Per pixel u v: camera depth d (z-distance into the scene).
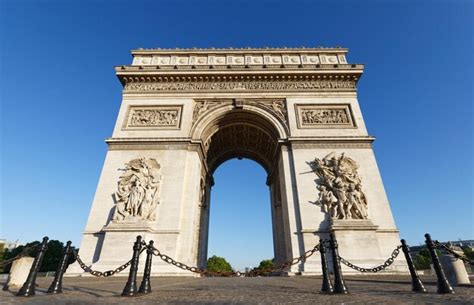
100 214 36.50
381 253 33.84
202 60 52.03
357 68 47.91
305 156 41.31
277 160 47.53
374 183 38.72
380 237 34.84
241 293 14.21
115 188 38.41
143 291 14.53
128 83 48.81
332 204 36.50
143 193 36.78
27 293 13.66
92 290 16.78
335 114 45.53
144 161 39.69
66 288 17.81
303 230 35.56
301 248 35.06
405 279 24.33
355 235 33.78
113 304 10.65
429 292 13.29
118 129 44.00
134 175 38.25
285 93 47.66
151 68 48.62
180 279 28.36
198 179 42.38
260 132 51.19
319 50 52.00
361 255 32.66
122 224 34.19
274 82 48.88
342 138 42.22
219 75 48.62
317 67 48.59
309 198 37.91
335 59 51.38
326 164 40.03
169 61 51.78
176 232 35.28
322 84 48.38
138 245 15.54
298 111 45.84
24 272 19.16
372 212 36.62
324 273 14.80
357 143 42.12
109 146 42.09
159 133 43.84
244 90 48.09
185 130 44.09
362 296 12.37
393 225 35.53
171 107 46.72
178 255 34.56
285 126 44.69
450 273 18.16
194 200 39.22
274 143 48.06
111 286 19.81
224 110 46.50
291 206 38.22
